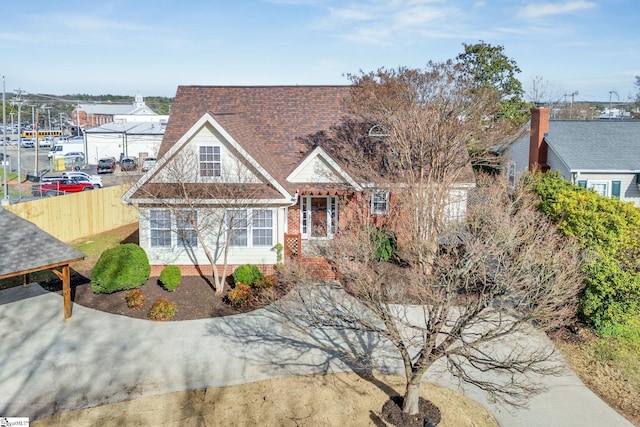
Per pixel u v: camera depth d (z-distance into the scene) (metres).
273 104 25.73
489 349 14.41
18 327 15.81
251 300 17.58
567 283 10.66
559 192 19.91
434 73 20.25
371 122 22.61
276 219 20.31
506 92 38.88
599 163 28.62
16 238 15.48
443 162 18.44
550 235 13.54
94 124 103.38
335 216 23.62
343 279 12.84
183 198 18.66
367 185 20.09
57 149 62.59
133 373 13.18
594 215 16.47
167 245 20.38
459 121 19.77
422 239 12.15
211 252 20.44
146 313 16.95
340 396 12.11
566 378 13.13
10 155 67.12
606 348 14.58
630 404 12.04
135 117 87.12
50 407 11.63
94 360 13.84
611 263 15.02
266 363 13.77
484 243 12.18
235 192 18.77
